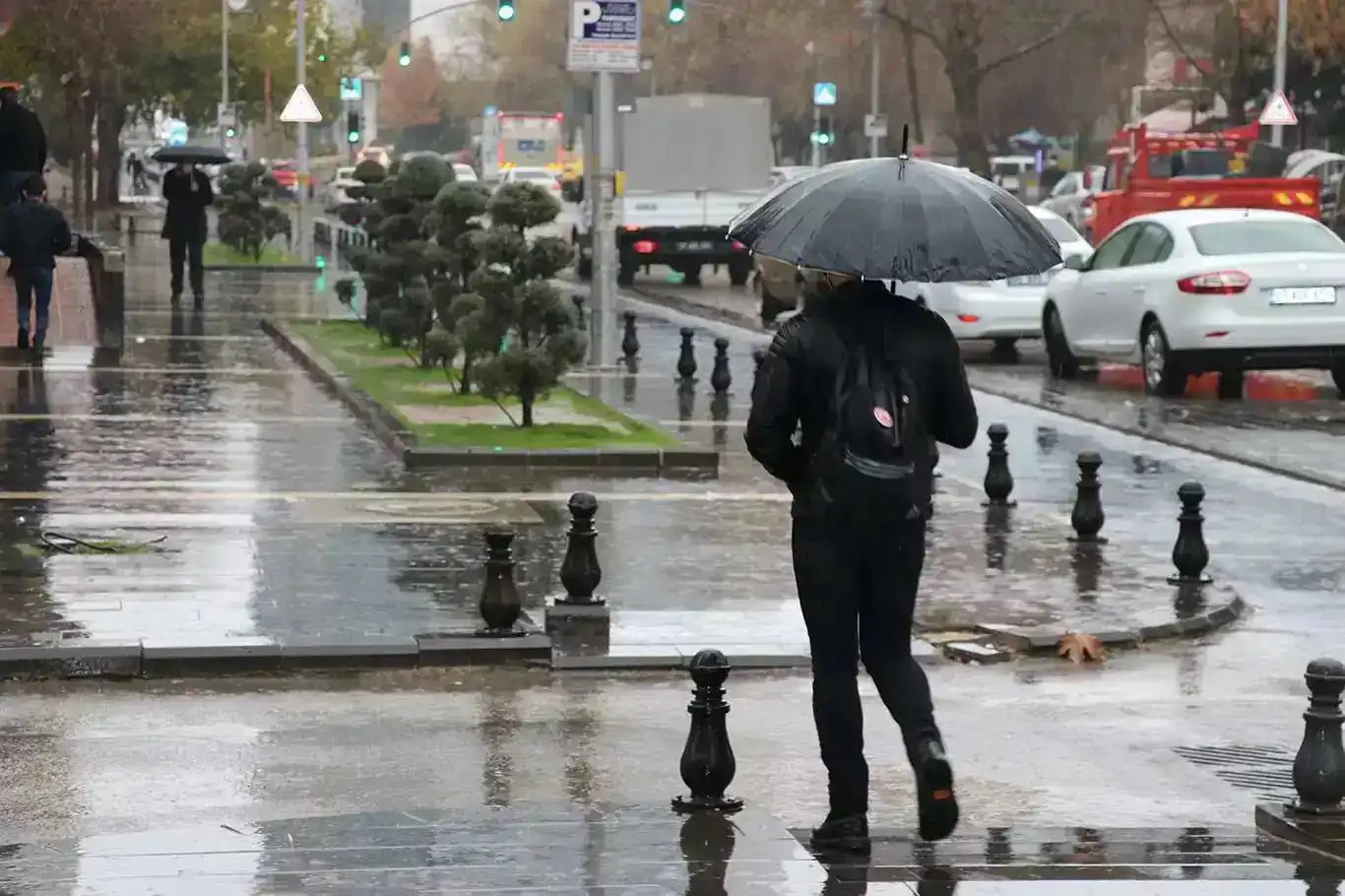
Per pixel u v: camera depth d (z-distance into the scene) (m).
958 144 116.56
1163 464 35.59
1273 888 12.17
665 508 30.12
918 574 13.52
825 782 16.30
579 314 39.19
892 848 13.77
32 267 49.06
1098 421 41.12
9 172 56.06
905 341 13.42
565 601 22.23
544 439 35.56
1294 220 45.75
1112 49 129.50
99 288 54.47
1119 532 28.95
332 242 100.19
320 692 19.61
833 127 151.75
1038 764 17.00
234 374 47.69
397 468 33.47
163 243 108.31
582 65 49.50
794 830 14.26
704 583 24.64
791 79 162.50
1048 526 28.95
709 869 12.66
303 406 41.78
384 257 52.41
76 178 122.88
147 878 12.45
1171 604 23.77
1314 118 121.81
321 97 154.88
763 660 20.84
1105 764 17.03
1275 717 18.92
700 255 87.62
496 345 37.31
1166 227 45.91
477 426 37.09
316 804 15.32
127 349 53.00
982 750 17.50
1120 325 46.47
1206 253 44.69
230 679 20.12
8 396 42.31
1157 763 17.06
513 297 36.97
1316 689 14.61
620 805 15.20
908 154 14.22
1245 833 14.45
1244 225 45.41
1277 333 43.31
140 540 26.47
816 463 13.38
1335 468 34.69
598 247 50.69
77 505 29.09
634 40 49.44
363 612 22.39
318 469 33.22
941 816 13.09
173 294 68.12
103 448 35.03
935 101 151.00
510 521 28.70
